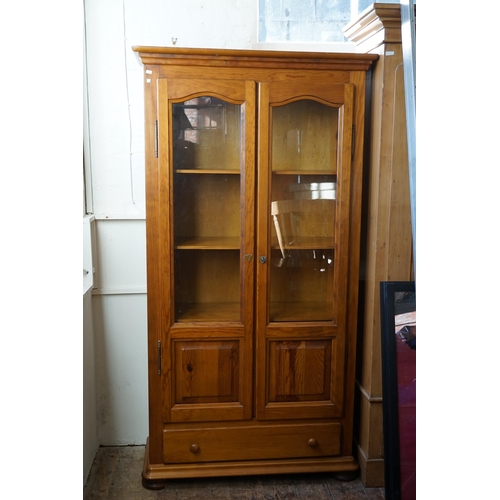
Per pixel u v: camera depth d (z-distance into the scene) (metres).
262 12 2.69
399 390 2.15
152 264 2.32
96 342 2.71
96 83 2.56
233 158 2.31
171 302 2.35
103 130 2.60
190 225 2.34
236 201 2.35
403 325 2.18
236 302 2.40
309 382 2.46
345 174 2.34
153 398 2.40
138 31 2.56
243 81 2.25
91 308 2.63
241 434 2.44
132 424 2.79
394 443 2.14
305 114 2.31
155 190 2.29
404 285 2.19
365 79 2.33
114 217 2.63
